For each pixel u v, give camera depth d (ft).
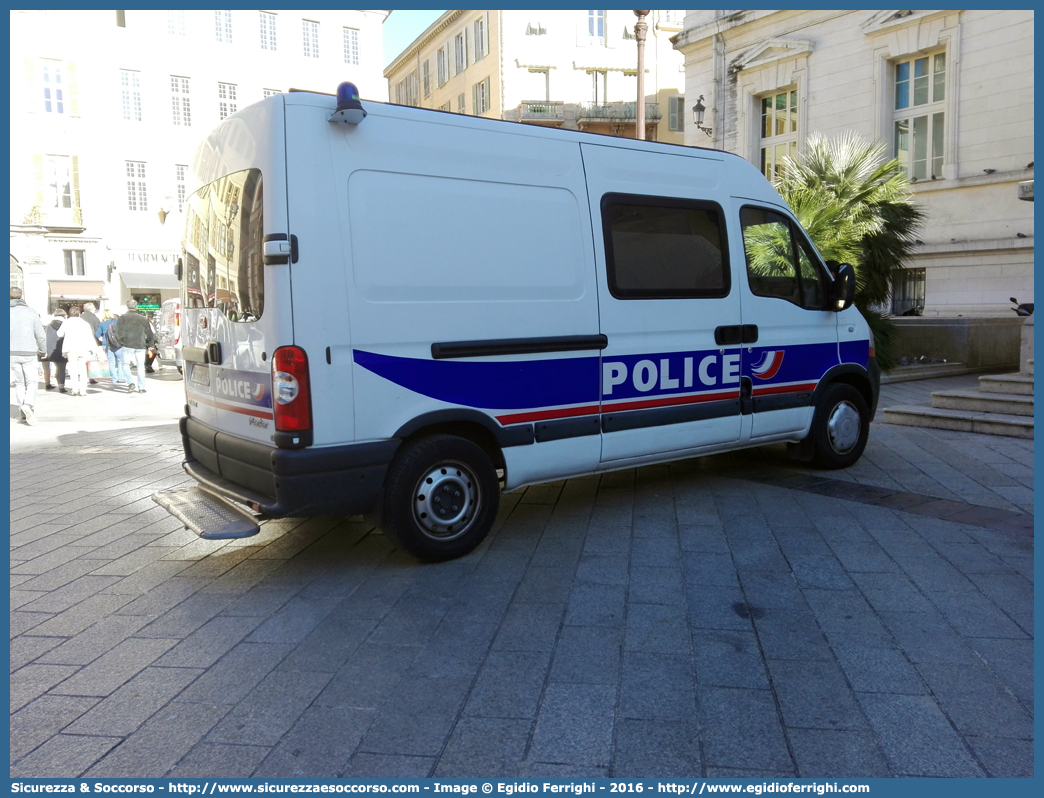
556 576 14.53
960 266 60.95
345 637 12.17
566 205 16.65
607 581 14.23
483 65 144.56
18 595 14.28
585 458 17.12
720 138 81.97
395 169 14.47
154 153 105.81
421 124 14.88
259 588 14.37
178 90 106.11
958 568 14.51
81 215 103.40
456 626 12.48
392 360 14.38
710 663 11.05
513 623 12.53
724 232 19.40
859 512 18.07
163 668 11.28
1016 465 22.30
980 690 10.21
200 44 106.01
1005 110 58.03
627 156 17.87
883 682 10.44
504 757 8.95
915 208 44.96
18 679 11.02
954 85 60.80
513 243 15.83
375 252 14.17
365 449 14.12
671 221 18.44
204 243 16.55
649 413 17.98
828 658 11.14
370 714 9.91
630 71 141.49
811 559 15.10
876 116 66.64
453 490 15.33
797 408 20.83
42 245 102.37
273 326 13.52
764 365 20.04
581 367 16.87
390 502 14.62
